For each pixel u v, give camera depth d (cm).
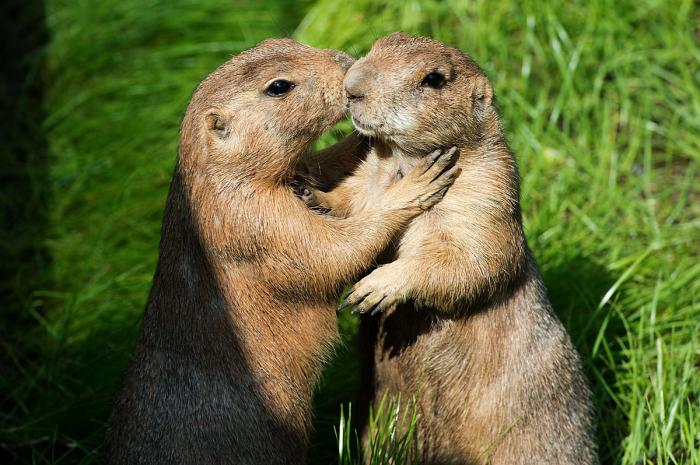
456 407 963
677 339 1155
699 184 1363
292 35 1570
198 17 1622
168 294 937
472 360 950
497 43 1491
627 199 1345
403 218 896
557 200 1328
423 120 886
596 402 1089
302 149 909
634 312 1195
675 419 1053
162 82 1536
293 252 898
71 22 1650
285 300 917
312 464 1068
